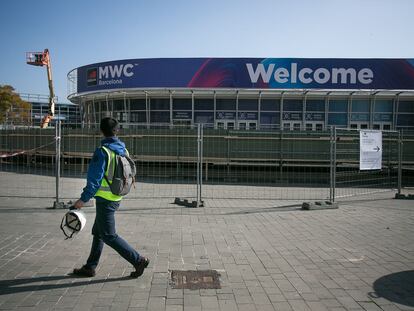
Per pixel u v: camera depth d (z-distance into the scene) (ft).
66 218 14.35
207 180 49.06
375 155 33.63
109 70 66.18
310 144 48.85
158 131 49.42
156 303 12.89
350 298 13.53
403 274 15.97
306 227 24.14
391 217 27.50
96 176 14.28
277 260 17.60
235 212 28.66
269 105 65.21
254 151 49.29
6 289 13.79
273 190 41.73
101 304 12.71
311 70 61.52
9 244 19.31
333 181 32.01
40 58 116.06
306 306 12.87
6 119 76.48
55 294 13.43
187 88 62.69
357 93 62.95
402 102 65.00
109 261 16.96
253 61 61.93
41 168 53.57
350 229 23.77
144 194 37.22
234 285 14.58
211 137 49.24
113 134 15.19
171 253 18.39
